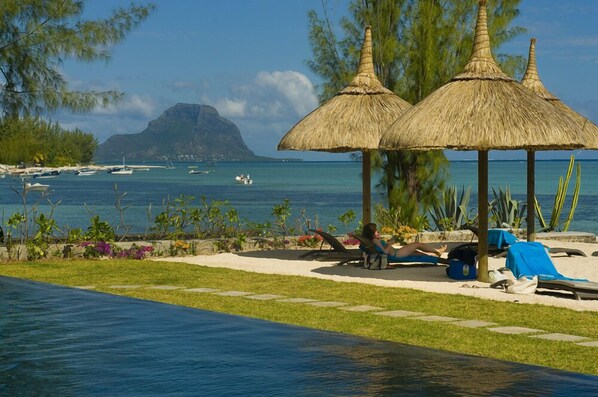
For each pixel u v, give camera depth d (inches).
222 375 223.0
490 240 675.4
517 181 3703.3
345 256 647.1
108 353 250.4
